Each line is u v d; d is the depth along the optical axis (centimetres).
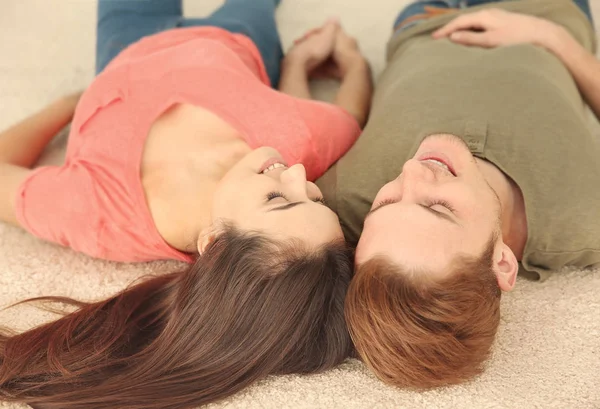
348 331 81
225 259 80
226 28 120
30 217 99
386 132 102
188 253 100
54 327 89
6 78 132
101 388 82
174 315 84
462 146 89
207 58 106
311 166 102
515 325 95
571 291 99
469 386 87
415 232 77
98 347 87
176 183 97
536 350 92
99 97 103
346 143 109
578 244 92
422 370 78
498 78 102
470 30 122
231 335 79
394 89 110
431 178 82
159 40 114
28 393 84
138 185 95
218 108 100
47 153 121
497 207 84
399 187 84
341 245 83
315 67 135
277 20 146
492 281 80
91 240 99
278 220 80
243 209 83
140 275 105
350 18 147
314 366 85
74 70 135
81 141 101
